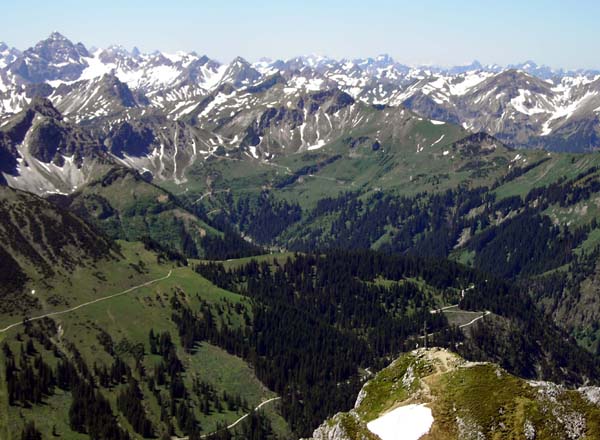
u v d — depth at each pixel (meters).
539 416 109.44
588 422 107.81
